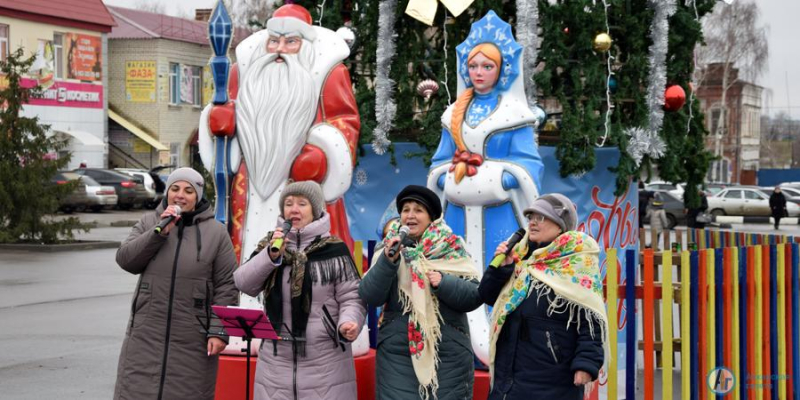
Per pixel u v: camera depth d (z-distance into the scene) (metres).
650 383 7.07
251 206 7.13
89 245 24.83
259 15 35.75
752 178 70.62
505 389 5.28
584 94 8.77
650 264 7.04
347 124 7.19
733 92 74.44
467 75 7.42
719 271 7.09
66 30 44.12
